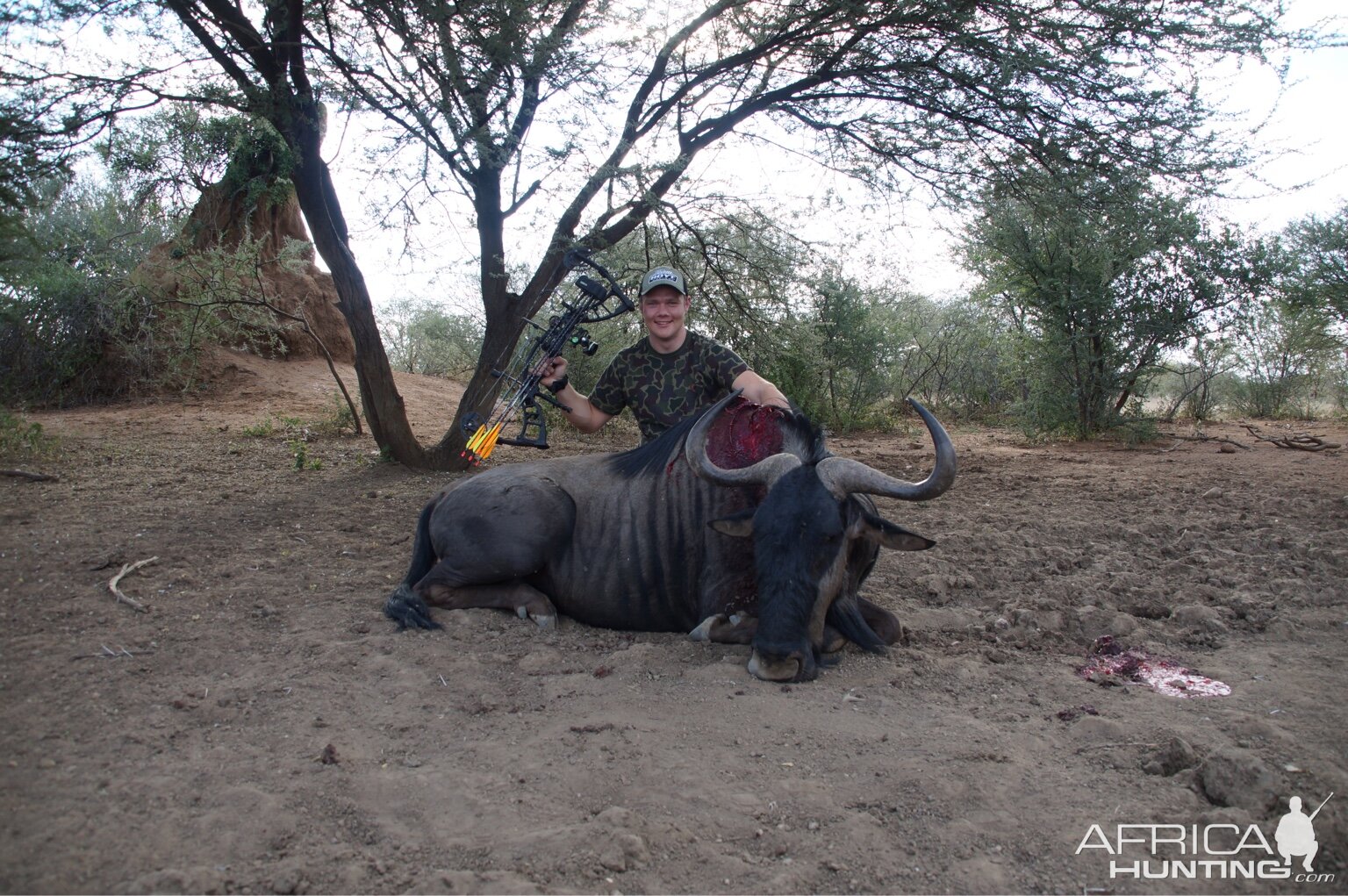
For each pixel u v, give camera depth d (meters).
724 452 4.87
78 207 15.32
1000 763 3.38
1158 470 10.56
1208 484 9.44
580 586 5.06
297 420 12.45
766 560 4.14
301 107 7.57
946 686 4.18
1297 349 17.86
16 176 6.61
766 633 4.11
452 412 14.23
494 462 10.16
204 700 3.80
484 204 8.80
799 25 9.05
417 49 7.02
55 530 6.25
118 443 10.47
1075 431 14.03
